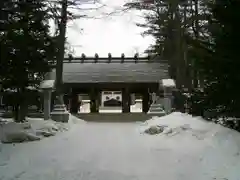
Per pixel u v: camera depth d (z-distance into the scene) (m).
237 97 9.88
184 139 10.34
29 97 14.00
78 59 28.83
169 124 12.14
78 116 22.34
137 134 12.52
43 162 7.90
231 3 9.88
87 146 10.04
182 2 19.67
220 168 7.12
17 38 12.11
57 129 13.10
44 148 9.64
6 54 11.81
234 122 10.89
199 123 11.56
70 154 8.82
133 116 21.92
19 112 14.16
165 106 18.14
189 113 14.02
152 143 10.35
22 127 11.35
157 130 12.03
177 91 18.34
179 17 20.20
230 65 9.91
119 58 28.58
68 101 25.59
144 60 28.36
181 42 19.47
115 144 10.38
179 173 6.86
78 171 7.05
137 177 6.59
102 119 20.45
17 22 12.50
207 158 7.98
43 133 11.84
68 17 19.20
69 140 11.16
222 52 10.06
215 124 11.02
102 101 35.38
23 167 7.46
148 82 24.31
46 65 14.07
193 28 19.09
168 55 26.75
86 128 15.02
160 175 6.73
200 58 10.89
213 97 10.73
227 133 9.63
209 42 11.13
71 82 24.33
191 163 7.69
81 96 35.16
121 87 24.88
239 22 9.77
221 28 10.36
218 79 10.49
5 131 10.73
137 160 8.10
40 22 13.70
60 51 19.25
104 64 27.72
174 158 8.22
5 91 13.52
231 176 6.50
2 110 16.95
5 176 6.72
